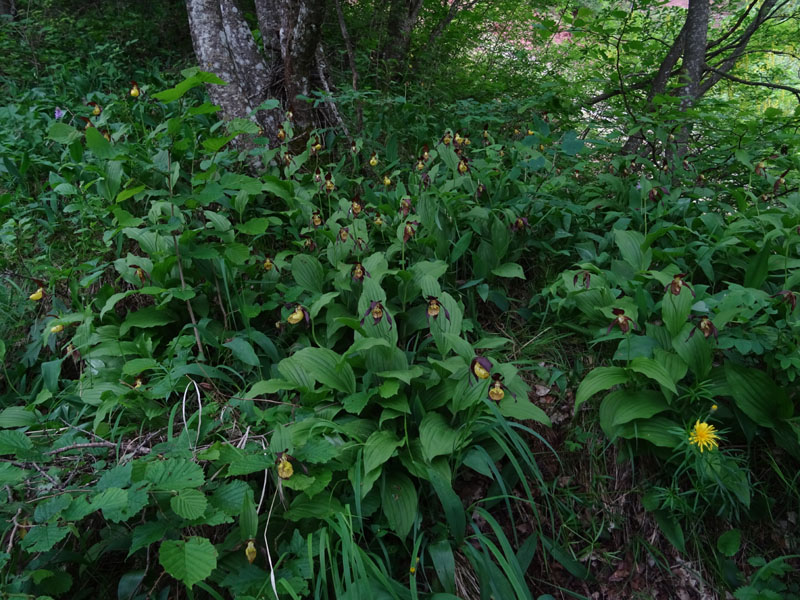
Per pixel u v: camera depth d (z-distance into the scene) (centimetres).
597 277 369
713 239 405
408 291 380
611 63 636
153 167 423
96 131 316
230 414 310
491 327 411
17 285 412
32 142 532
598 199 476
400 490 289
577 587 303
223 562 256
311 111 571
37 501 221
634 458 324
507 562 268
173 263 357
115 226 409
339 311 375
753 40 860
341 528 246
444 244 422
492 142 542
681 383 320
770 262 360
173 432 304
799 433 285
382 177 539
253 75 605
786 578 294
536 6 843
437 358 345
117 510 200
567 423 345
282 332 378
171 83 727
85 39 825
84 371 354
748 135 546
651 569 307
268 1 646
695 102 555
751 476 314
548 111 612
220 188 330
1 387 377
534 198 445
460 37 849
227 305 393
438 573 272
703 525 311
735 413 310
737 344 290
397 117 615
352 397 299
